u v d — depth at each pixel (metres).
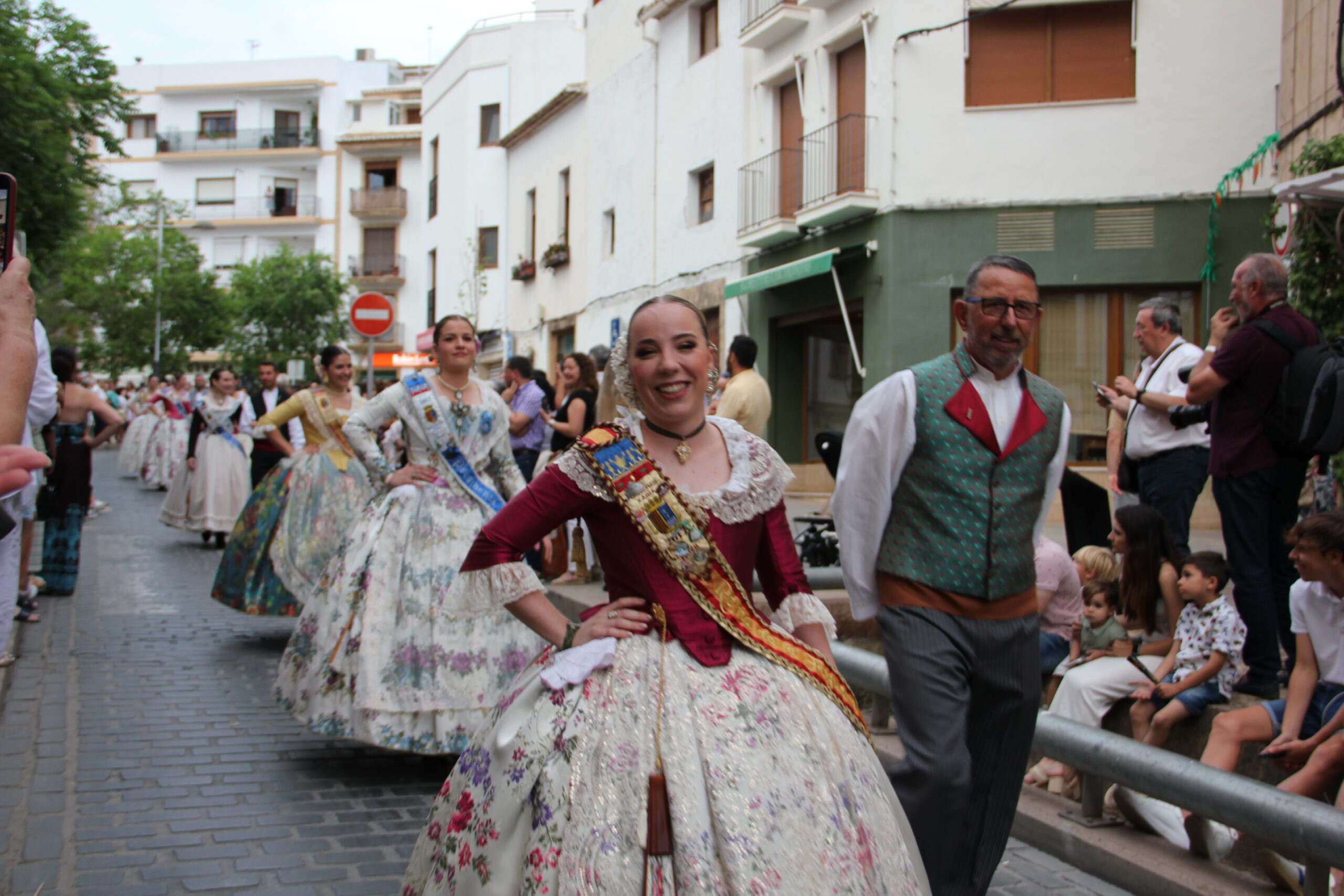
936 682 3.25
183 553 12.71
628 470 2.54
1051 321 14.95
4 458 1.60
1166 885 3.75
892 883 2.33
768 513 2.74
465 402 5.33
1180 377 5.89
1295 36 12.69
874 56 15.68
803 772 2.32
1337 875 3.70
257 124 56.34
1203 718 4.85
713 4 20.19
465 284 32.16
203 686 6.60
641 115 22.55
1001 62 15.00
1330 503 6.56
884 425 3.36
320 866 3.92
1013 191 14.88
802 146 17.34
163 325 44.78
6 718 5.70
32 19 16.58
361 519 5.28
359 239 50.94
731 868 2.16
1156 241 14.34
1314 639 4.30
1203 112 14.15
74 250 20.39
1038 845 4.38
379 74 56.81
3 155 15.77
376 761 5.24
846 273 16.48
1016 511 3.34
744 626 2.52
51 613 8.75
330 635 5.01
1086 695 5.09
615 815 2.23
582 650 2.49
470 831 2.40
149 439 22.05
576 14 32.84
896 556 3.38
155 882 3.74
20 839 4.08
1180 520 5.95
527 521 2.57
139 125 57.69
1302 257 9.62
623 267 23.38
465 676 4.88
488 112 33.41
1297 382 4.70
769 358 18.44
